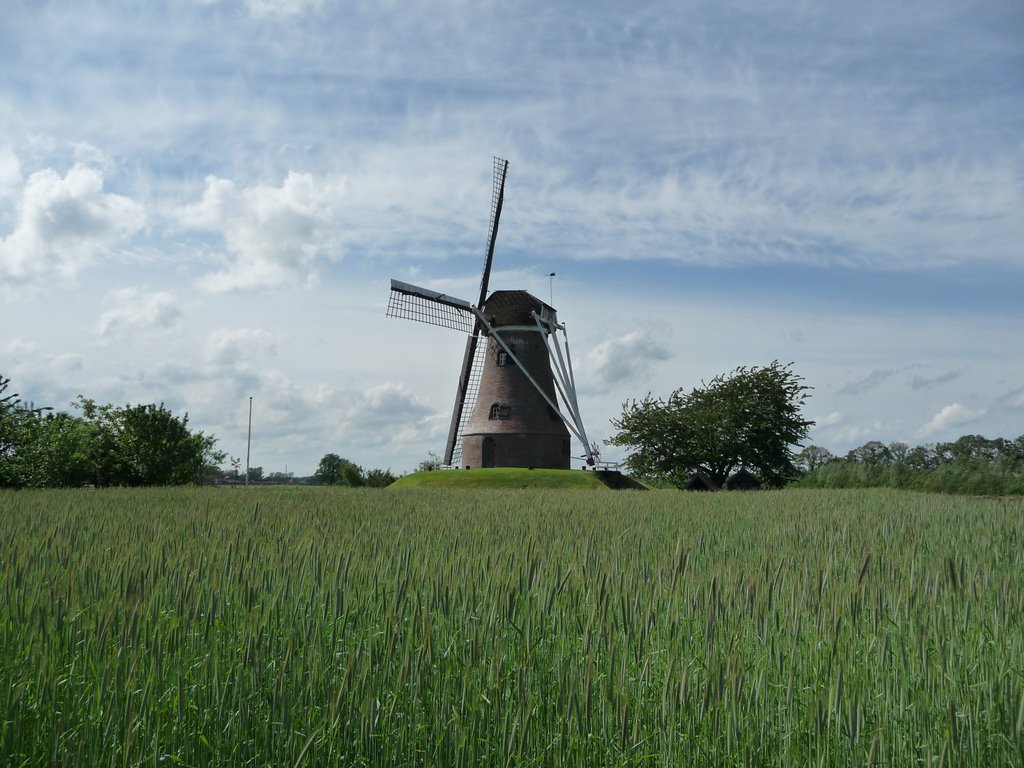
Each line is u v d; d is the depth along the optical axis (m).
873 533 13.38
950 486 76.62
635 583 6.75
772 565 8.18
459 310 63.25
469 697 4.67
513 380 62.72
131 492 30.16
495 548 9.26
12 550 8.41
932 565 7.92
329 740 4.36
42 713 4.39
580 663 4.95
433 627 5.51
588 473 59.84
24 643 5.12
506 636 5.41
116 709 4.28
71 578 6.38
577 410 63.91
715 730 4.43
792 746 4.44
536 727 4.59
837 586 6.43
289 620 5.60
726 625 5.77
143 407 55.75
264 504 21.97
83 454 49.03
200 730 4.45
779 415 73.31
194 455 58.28
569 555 8.41
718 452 73.06
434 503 23.84
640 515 18.53
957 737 4.27
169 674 4.78
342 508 20.30
